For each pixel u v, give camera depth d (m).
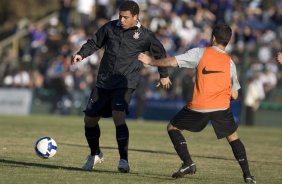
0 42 106.62
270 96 81.25
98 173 27.38
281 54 27.02
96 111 28.27
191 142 47.69
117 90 27.86
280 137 57.81
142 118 83.25
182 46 87.88
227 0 95.31
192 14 95.19
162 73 28.02
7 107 90.62
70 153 35.59
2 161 30.66
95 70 87.38
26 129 53.47
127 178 26.06
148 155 36.44
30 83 90.38
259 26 92.19
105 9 101.75
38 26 108.75
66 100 87.69
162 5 96.56
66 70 88.00
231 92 26.06
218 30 25.62
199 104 25.36
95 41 28.31
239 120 80.50
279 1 100.12
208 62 25.36
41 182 24.28
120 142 27.28
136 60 28.08
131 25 27.91
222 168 31.75
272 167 33.16
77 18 107.00
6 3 123.00
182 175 26.03
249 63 81.75
